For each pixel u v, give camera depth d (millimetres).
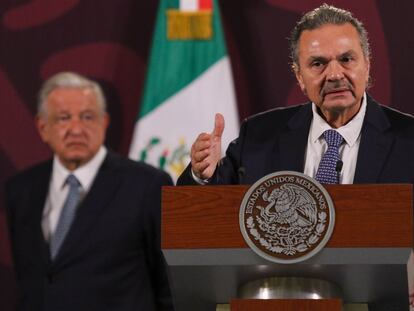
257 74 14523
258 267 6738
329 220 6590
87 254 12297
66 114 13375
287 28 14570
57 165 13312
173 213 6750
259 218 6668
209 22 14398
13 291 14398
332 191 6625
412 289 8875
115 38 14828
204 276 6977
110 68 14789
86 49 14844
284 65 14523
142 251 12469
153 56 14398
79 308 12117
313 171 8562
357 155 8328
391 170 8180
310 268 6727
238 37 14609
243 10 14641
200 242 6707
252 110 14492
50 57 14867
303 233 6609
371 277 6855
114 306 12141
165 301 12375
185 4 14484
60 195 13156
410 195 6547
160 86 14289
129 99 14719
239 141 8883
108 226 12477
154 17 14828
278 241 6625
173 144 14102
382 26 14297
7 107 14789
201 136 7531
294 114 8891
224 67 14312
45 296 12281
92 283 12156
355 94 8383
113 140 14609
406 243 6508
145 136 14125
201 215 6727
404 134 8344
